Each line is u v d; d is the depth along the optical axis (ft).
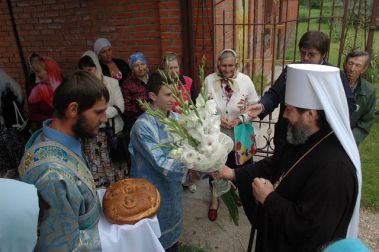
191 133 5.39
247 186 6.75
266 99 9.12
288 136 5.49
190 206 11.34
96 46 12.21
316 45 8.03
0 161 13.00
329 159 4.93
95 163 11.14
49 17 14.62
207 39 12.02
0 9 15.23
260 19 23.04
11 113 13.26
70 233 4.29
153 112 5.71
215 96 10.09
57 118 4.60
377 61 23.03
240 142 10.05
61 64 15.38
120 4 13.05
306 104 5.06
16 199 3.70
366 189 11.74
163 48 12.55
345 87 7.94
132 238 5.08
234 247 9.56
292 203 5.33
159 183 7.11
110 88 11.00
